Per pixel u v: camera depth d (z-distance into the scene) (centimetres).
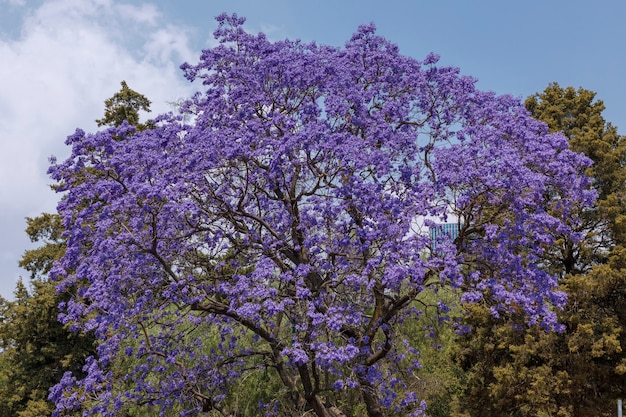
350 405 1595
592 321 1457
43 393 2322
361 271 1159
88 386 1151
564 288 1486
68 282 1157
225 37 1377
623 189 1653
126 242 1089
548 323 1074
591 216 1619
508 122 1156
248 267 1302
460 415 1677
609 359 1527
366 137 1219
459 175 1025
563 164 1094
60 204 1116
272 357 1379
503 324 1622
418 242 1040
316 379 1245
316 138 1106
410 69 1334
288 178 1206
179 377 1316
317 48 1407
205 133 1140
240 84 1293
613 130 1827
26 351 2412
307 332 1089
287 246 1234
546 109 1912
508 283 1080
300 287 1067
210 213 1146
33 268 2492
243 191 1144
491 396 1627
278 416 1473
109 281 1090
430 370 1833
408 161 1231
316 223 1209
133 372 1388
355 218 1162
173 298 1177
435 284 1130
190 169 1097
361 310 1298
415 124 1325
